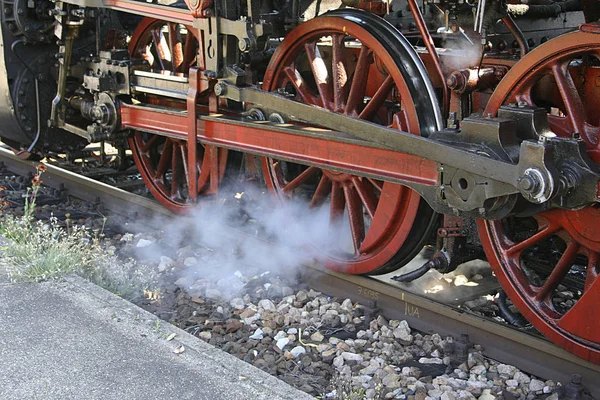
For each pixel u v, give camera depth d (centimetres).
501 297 444
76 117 675
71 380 342
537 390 371
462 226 429
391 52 435
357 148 432
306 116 448
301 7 577
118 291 478
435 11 520
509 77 389
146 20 629
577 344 371
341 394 356
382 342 419
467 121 371
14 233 513
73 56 670
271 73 518
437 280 494
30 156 756
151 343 377
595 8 378
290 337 428
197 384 339
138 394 331
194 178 529
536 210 369
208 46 496
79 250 496
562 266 390
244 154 565
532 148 334
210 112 529
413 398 358
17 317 403
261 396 329
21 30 675
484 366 394
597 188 338
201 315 458
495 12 394
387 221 448
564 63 367
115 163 753
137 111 595
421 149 385
